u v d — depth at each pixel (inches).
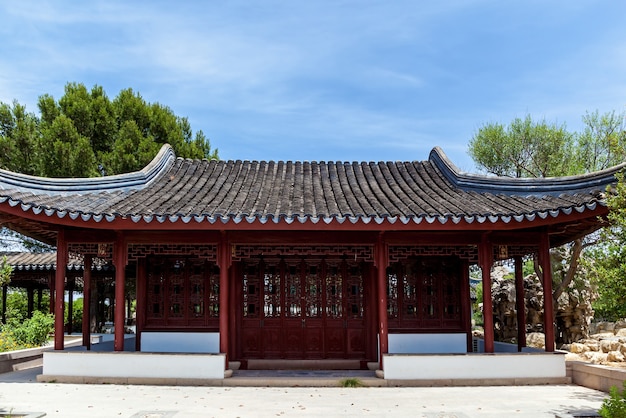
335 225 481.1
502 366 502.6
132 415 366.6
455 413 378.0
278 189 613.9
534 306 836.0
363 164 722.2
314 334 605.0
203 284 602.2
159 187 598.9
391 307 604.4
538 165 1058.1
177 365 501.4
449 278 611.2
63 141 962.7
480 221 479.5
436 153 693.3
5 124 1024.9
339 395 449.1
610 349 634.8
